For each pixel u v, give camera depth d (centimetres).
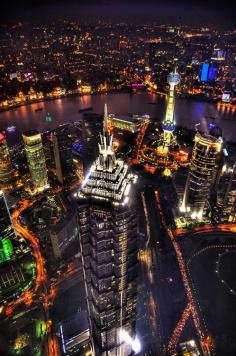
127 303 14950
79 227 12550
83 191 11688
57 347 18375
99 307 14100
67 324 18562
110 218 11875
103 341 15400
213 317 19900
